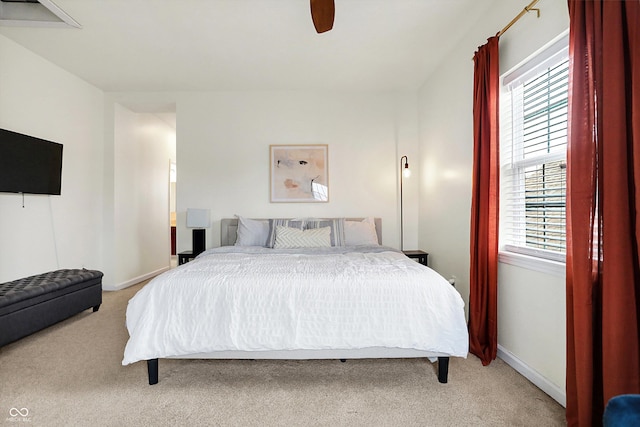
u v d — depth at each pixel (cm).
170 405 163
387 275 183
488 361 207
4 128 273
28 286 251
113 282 396
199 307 174
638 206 111
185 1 222
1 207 271
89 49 290
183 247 388
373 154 391
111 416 154
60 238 331
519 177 211
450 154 295
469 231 260
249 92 390
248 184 390
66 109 337
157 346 171
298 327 171
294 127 390
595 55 129
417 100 388
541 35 179
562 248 175
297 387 180
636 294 117
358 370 199
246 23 248
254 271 192
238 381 187
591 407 128
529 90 202
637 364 115
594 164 130
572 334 142
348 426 147
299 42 277
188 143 390
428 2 224
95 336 254
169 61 312
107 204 395
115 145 396
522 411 157
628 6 117
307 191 389
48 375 192
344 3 224
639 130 112
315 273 187
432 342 174
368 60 310
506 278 210
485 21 236
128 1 222
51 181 314
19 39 273
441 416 154
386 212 391
